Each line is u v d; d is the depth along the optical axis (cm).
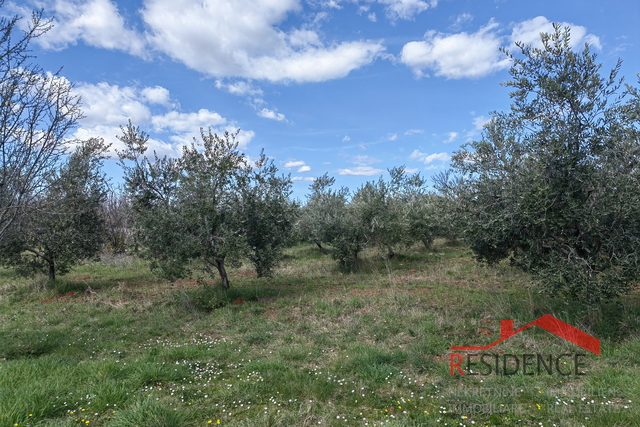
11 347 607
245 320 771
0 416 353
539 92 602
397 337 631
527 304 737
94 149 802
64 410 392
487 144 659
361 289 1018
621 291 539
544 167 564
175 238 889
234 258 873
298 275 1293
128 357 573
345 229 1367
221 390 438
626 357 510
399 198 1535
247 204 957
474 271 1176
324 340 625
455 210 695
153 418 355
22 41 525
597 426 345
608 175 544
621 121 561
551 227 576
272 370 495
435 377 477
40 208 584
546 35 594
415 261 1502
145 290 1107
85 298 1006
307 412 384
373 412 390
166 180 935
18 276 1276
